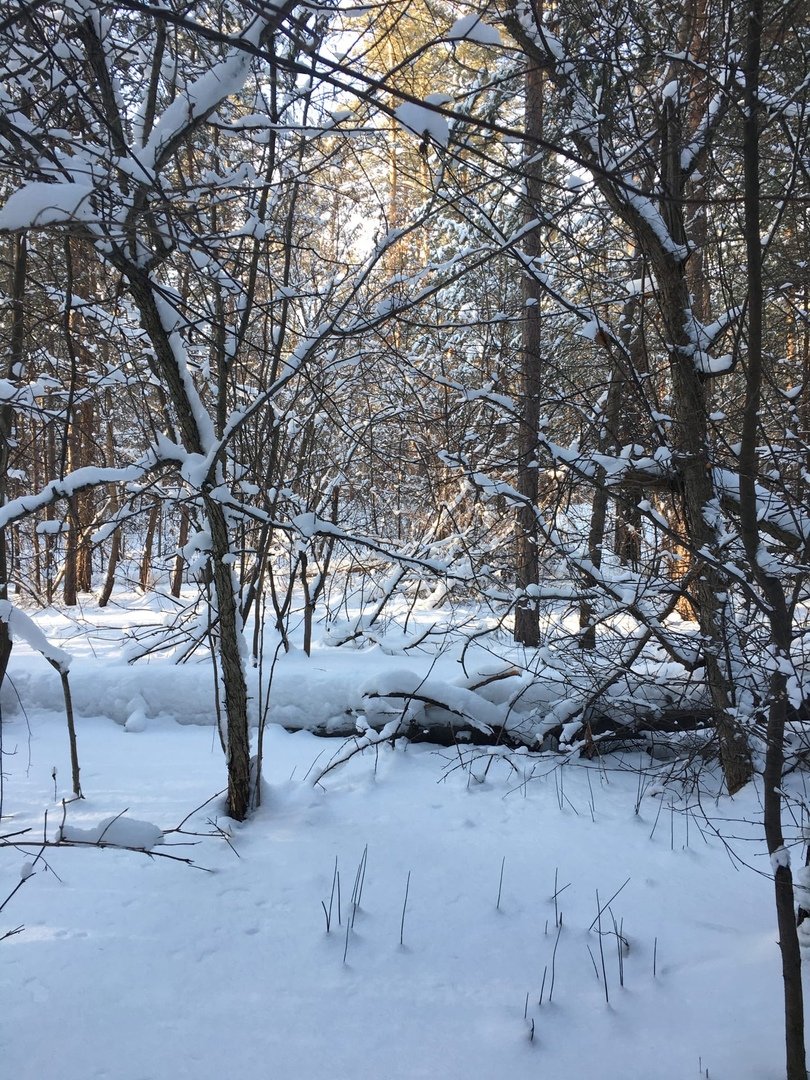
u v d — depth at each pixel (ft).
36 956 10.84
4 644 17.46
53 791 16.78
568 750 18.76
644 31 11.93
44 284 15.47
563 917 12.44
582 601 19.30
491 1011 10.21
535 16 8.77
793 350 17.54
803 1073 8.09
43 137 9.04
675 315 14.71
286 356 19.29
